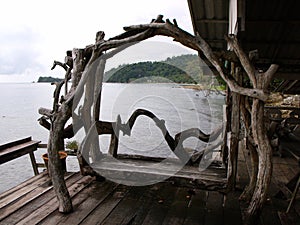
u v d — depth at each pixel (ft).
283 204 9.93
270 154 7.95
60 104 9.73
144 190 10.99
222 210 9.38
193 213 9.14
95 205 9.57
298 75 21.89
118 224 8.33
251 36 16.96
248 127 9.87
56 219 8.55
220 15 15.19
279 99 12.16
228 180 8.57
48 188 10.98
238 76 9.18
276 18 14.67
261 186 8.01
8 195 10.25
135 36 9.37
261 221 8.66
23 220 8.43
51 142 9.17
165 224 8.39
